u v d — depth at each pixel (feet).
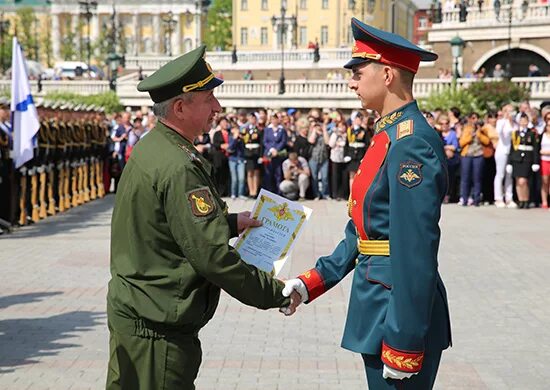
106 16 334.85
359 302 14.01
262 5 284.20
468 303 31.42
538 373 23.30
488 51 148.56
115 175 72.95
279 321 28.66
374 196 13.73
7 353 24.54
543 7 145.48
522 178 61.16
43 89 156.56
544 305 31.19
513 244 44.98
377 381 13.99
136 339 13.37
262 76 172.76
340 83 133.28
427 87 121.39
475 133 63.46
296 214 14.51
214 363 23.82
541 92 117.91
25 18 283.59
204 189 13.16
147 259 13.30
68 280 34.63
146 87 13.57
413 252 12.96
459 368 23.67
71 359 24.00
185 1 329.72
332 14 278.26
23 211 51.37
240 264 13.08
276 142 67.10
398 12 312.29
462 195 64.03
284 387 21.85
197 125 13.69
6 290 32.76
